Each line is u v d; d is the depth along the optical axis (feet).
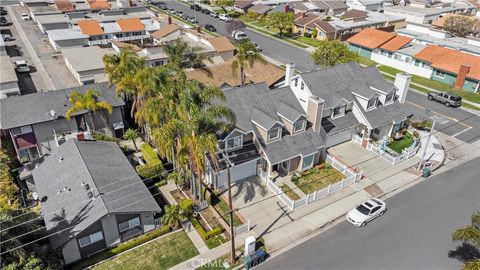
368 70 152.76
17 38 270.67
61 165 108.68
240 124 118.01
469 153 138.41
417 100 183.62
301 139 124.06
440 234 99.30
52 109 131.54
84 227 85.71
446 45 237.25
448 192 115.96
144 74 120.98
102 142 121.19
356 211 103.96
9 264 74.74
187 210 103.24
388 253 93.25
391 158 129.90
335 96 138.62
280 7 331.16
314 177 123.03
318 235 98.99
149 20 293.43
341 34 279.49
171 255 92.32
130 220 94.07
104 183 98.89
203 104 101.14
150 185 118.42
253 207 108.78
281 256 92.17
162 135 95.61
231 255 90.63
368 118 139.44
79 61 191.83
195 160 96.27
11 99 129.70
